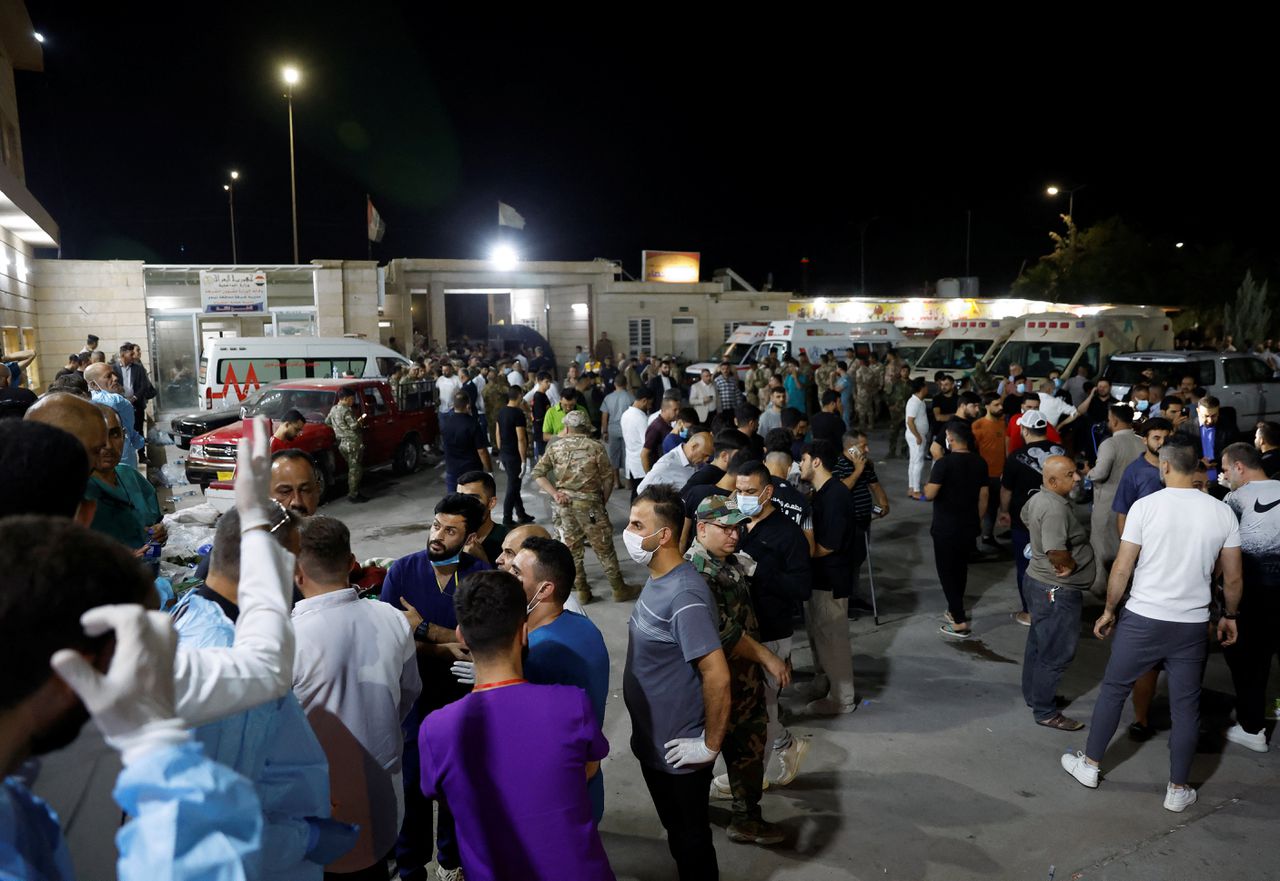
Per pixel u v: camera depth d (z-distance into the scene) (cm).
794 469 686
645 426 980
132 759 107
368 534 1045
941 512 690
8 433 148
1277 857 409
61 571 106
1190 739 442
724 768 489
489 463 1062
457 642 370
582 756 256
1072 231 4062
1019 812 448
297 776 191
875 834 428
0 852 111
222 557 220
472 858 253
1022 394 1123
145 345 2172
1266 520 496
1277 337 3061
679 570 348
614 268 3334
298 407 1316
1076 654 662
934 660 652
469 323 4638
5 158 1795
